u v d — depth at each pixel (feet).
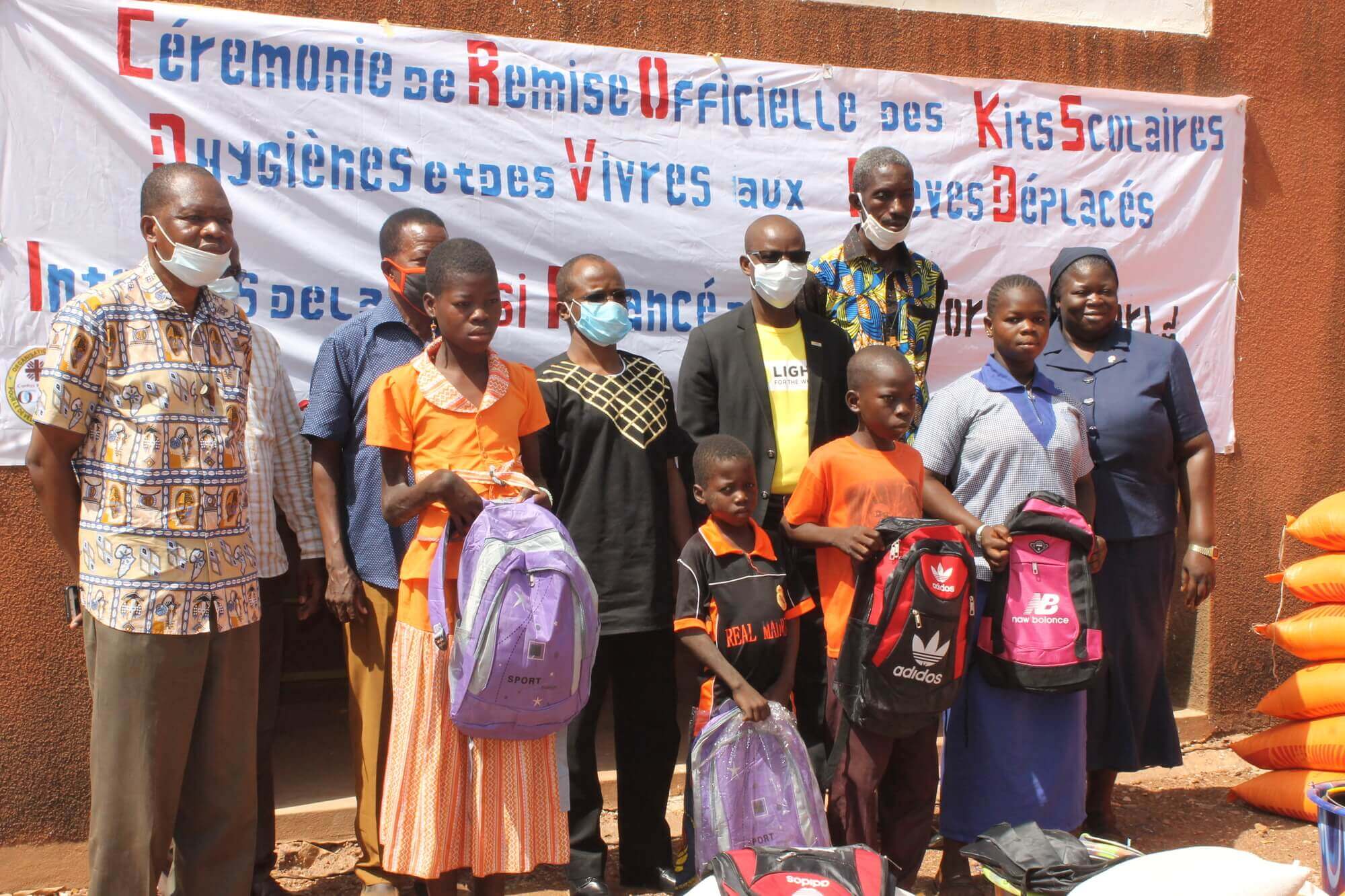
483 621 9.50
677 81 14.87
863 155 14.15
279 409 12.09
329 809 13.80
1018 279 12.42
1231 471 17.51
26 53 12.41
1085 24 16.88
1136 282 17.01
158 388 9.55
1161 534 13.71
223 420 9.94
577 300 11.94
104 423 9.51
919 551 10.73
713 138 15.05
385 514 10.36
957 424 12.50
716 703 11.36
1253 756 15.28
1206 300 17.31
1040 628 11.61
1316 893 8.10
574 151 14.49
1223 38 17.40
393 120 13.78
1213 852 8.07
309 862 13.41
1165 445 13.73
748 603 11.31
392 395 10.39
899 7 15.90
